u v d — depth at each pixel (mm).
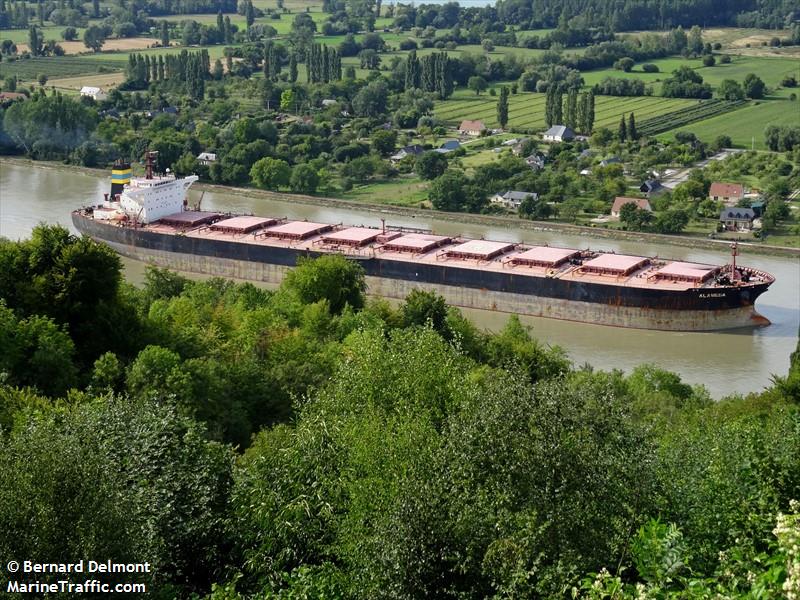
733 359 179625
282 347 125250
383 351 79250
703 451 65125
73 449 55156
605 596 44844
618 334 199375
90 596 51031
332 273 176500
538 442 54219
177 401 100938
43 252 127062
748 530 51656
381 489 58969
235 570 62406
